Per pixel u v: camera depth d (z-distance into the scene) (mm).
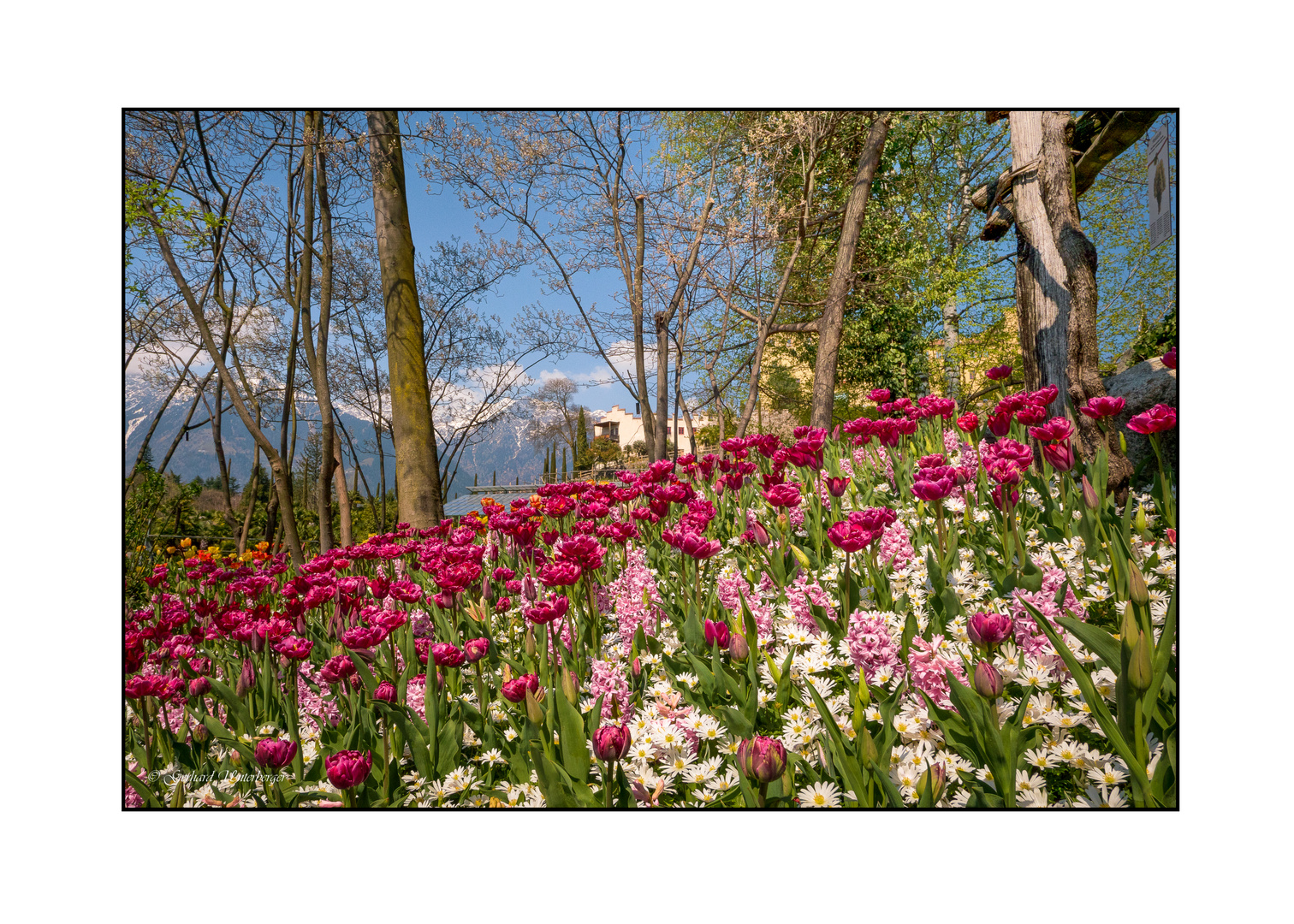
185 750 2486
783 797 1570
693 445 14422
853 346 15836
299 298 9727
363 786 1957
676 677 2219
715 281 13500
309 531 16750
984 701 1457
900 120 14391
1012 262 14820
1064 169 4996
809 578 2855
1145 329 6207
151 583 5488
